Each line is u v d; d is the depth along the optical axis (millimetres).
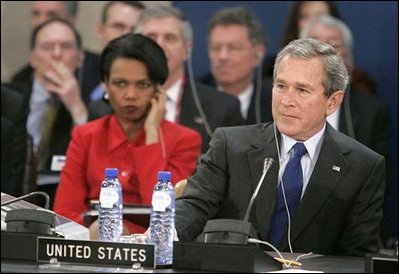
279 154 9188
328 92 8945
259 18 16266
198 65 16359
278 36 16219
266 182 9148
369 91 15914
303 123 8906
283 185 9141
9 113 16359
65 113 16625
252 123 16219
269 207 9094
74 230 8008
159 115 12711
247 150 9305
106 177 7992
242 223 7094
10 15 16859
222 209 9328
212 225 7129
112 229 7895
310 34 16078
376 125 15836
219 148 9391
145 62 12539
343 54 15984
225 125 16141
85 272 6734
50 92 16641
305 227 9078
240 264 6918
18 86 16625
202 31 16391
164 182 7625
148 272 6855
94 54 16688
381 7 15953
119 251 7125
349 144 9336
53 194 16328
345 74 9070
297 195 9133
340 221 9188
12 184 16078
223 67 16266
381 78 15953
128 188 12320
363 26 16000
